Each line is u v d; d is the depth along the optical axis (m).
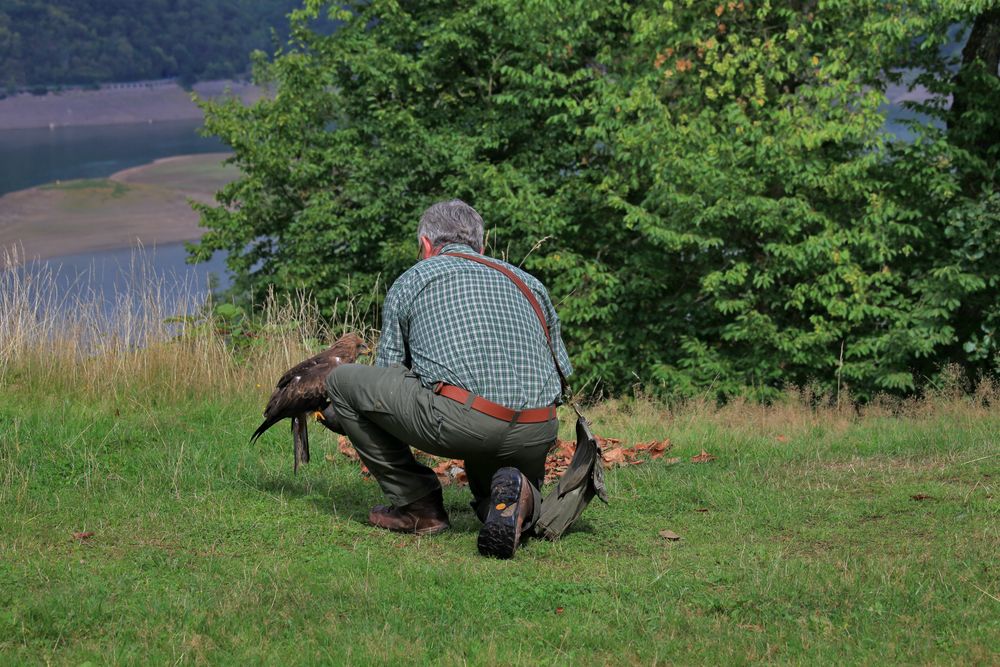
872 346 15.38
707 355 16.73
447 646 3.53
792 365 16.62
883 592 3.98
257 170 22.64
